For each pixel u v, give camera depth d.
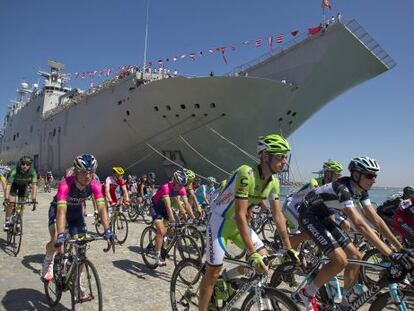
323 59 17.97
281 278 4.04
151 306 4.22
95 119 27.08
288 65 19.80
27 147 42.50
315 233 3.31
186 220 6.19
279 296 2.79
